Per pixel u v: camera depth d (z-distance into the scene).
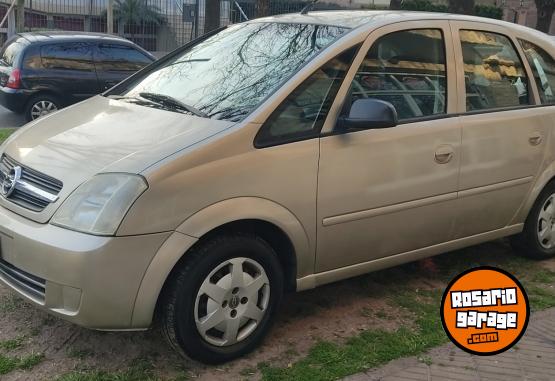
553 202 4.96
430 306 4.13
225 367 3.34
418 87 4.05
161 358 3.40
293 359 3.43
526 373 3.36
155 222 2.98
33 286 3.17
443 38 4.22
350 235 3.71
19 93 9.97
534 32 4.98
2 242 3.23
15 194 3.34
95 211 2.98
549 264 4.99
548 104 4.84
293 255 3.53
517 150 4.52
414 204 3.95
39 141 3.57
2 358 3.31
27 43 10.12
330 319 3.92
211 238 3.21
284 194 3.37
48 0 19.56
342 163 3.57
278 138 3.37
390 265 4.04
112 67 10.60
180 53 4.55
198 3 19.78
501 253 5.18
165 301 3.15
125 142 3.30
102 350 3.45
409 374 3.31
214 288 3.22
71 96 10.33
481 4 29.78
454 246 4.38
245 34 4.31
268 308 3.47
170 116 3.55
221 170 3.15
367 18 4.05
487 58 4.49
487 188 4.37
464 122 4.19
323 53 3.65
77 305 2.98
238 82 3.74
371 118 3.48
